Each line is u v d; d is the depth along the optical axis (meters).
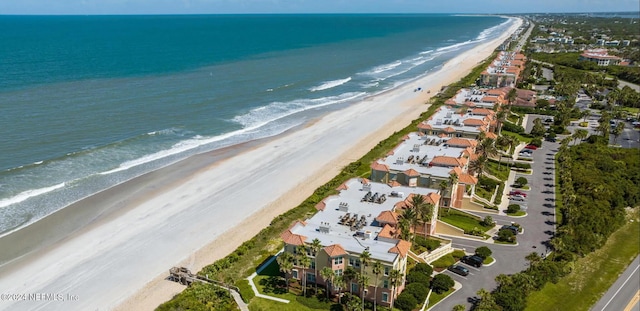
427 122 125.12
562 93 185.62
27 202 90.56
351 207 77.69
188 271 71.00
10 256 75.00
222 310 63.00
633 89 193.25
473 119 122.56
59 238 80.69
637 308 64.69
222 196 98.38
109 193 97.00
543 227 86.38
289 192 100.69
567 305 65.12
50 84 180.12
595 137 132.88
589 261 76.62
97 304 64.81
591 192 95.31
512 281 66.06
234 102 170.25
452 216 89.31
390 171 92.44
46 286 68.25
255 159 118.75
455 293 67.06
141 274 71.88
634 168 111.00
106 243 79.94
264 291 67.19
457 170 92.31
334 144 131.25
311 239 67.44
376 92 197.88
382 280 62.72
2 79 185.75
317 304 63.97
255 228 86.12
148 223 86.75
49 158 108.69
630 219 92.19
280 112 160.88
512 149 122.62
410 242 72.00
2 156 107.38
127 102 158.88
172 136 130.75
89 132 127.56
